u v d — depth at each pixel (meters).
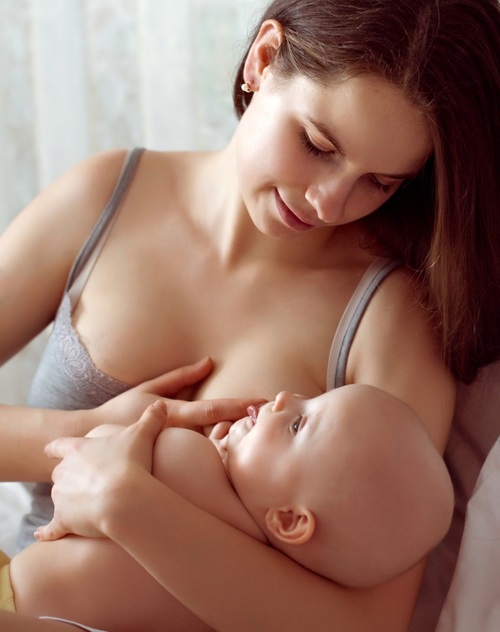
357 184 1.09
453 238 1.15
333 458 1.01
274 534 1.01
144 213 1.36
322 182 1.07
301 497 1.01
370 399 1.04
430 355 1.20
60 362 1.31
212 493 1.04
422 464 1.02
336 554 1.01
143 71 2.17
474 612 1.14
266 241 1.29
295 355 1.24
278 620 0.98
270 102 1.11
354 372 1.23
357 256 1.31
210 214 1.33
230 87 1.89
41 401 1.34
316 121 1.04
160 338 1.28
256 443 1.05
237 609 0.98
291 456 1.02
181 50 2.13
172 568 0.96
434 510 1.01
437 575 1.30
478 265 1.17
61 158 2.27
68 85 2.22
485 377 1.30
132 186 1.38
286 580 1.00
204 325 1.29
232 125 2.19
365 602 1.03
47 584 1.02
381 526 1.00
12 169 2.32
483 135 1.08
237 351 1.26
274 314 1.28
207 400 1.16
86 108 2.24
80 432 1.21
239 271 1.30
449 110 1.03
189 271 1.31
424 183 1.24
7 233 1.40
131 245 1.34
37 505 1.32
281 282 1.29
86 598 1.01
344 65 1.00
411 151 1.05
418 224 1.28
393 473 1.00
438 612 1.28
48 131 2.25
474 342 1.20
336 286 1.28
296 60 1.07
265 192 1.13
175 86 2.15
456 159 1.08
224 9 2.12
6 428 1.24
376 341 1.21
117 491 0.97
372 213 1.30
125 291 1.31
